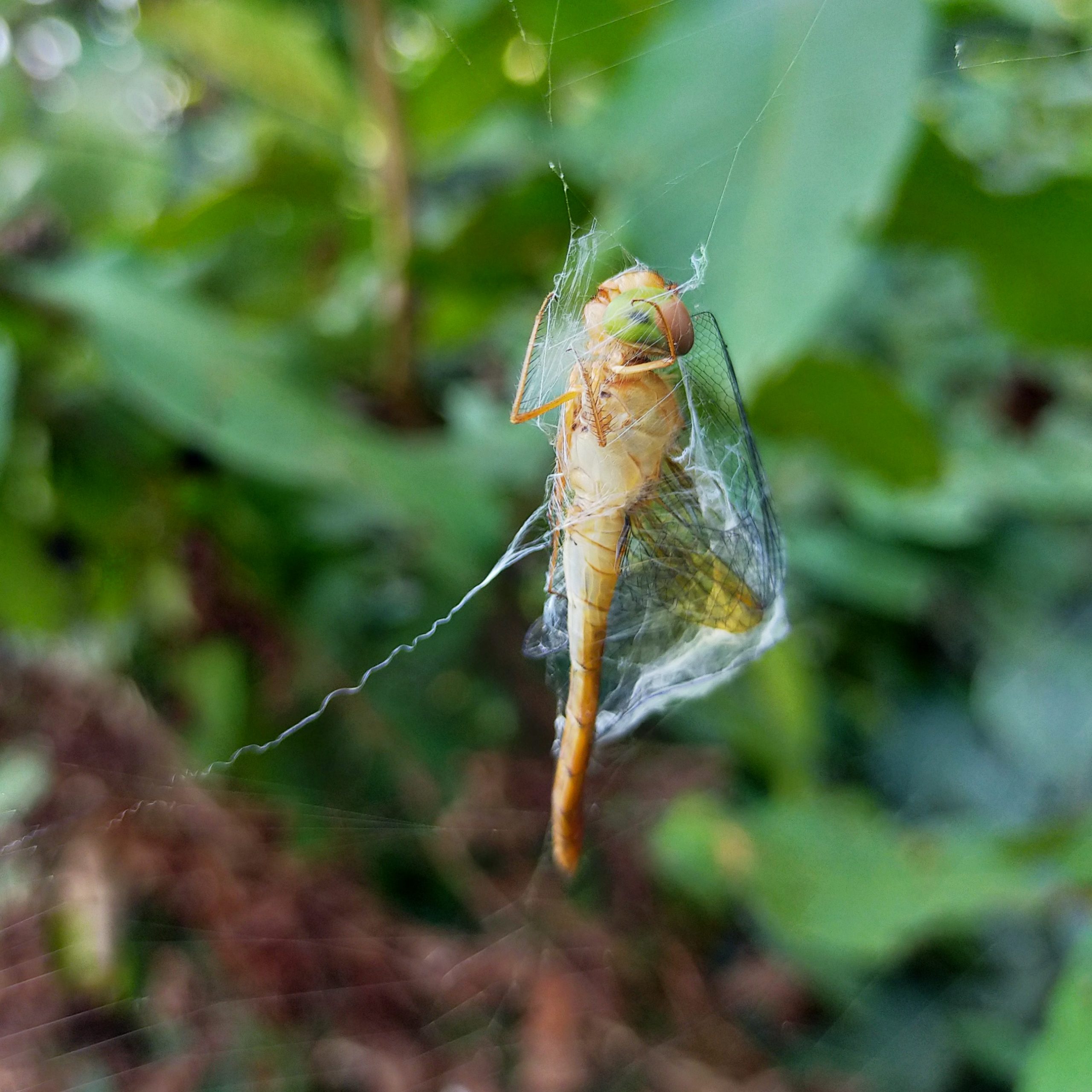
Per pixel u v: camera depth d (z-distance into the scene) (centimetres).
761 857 16
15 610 15
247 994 16
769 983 18
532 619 17
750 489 12
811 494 20
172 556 16
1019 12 13
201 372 14
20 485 15
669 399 11
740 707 17
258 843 16
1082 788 18
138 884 16
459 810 17
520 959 18
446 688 17
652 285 11
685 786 19
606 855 19
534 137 15
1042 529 21
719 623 12
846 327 19
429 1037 17
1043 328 14
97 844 16
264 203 15
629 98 12
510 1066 18
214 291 16
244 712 16
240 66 15
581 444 11
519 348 17
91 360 15
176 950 16
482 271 15
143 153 17
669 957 19
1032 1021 17
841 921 15
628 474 11
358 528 16
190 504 16
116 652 16
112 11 17
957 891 14
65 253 16
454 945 18
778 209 11
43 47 18
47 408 15
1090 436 20
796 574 18
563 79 15
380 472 14
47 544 15
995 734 20
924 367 20
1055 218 13
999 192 13
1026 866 14
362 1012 17
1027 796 19
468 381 19
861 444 14
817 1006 19
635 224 11
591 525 11
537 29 14
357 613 17
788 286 11
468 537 14
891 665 21
